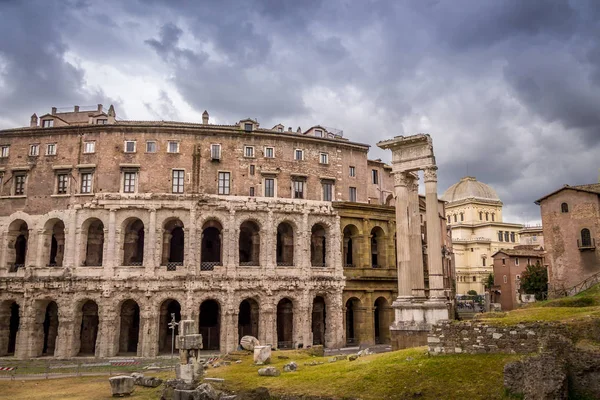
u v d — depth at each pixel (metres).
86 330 71.50
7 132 73.19
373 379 31.30
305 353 52.06
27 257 69.44
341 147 79.94
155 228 68.56
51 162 71.88
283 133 75.38
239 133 73.50
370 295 77.25
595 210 71.19
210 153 72.50
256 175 73.50
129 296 66.94
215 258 79.25
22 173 72.19
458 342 32.16
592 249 70.69
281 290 71.06
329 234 76.38
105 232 68.44
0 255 70.12
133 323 73.00
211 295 67.94
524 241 151.00
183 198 69.62
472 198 170.25
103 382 48.69
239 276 69.25
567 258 72.88
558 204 74.75
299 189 75.81
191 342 39.03
